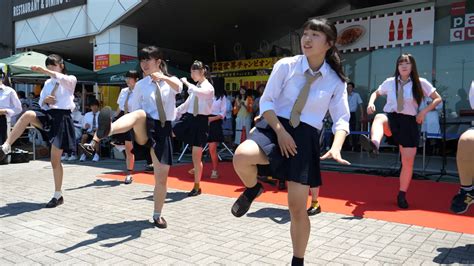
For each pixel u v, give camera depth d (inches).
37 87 572.7
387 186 248.8
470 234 152.5
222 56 666.2
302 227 97.3
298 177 92.4
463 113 392.5
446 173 280.1
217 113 267.3
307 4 461.7
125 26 464.8
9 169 323.0
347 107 100.8
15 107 260.5
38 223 166.4
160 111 157.4
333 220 172.2
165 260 125.5
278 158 91.7
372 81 454.6
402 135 190.7
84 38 494.9
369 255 129.7
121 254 130.7
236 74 543.8
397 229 158.9
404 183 193.9
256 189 101.7
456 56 402.3
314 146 96.1
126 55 465.1
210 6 450.6
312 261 124.4
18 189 238.7
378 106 450.6
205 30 542.6
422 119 188.5
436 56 413.1
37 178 279.0
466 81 396.2
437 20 412.5
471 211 185.2
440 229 158.9
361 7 478.9
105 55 464.4
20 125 181.8
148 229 158.7
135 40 476.1
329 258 127.0
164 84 159.9
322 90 96.8
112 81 390.3
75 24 490.3
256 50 611.8
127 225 164.1
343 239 146.2
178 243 141.9
